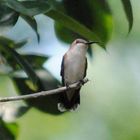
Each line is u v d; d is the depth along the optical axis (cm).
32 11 790
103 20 981
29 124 1611
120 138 1677
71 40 1012
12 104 1077
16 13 835
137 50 1745
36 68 1034
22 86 1074
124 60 1786
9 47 982
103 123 1705
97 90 1750
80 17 983
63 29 1005
